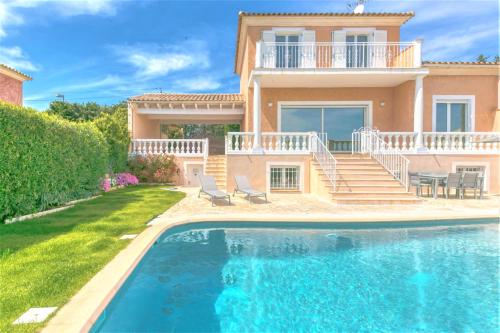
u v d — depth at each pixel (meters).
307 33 15.39
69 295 3.46
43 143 8.69
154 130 22.19
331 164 12.44
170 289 4.59
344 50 15.02
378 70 13.32
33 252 4.97
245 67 17.28
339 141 16.22
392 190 10.91
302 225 7.84
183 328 3.57
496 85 15.09
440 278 5.11
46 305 3.23
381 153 12.90
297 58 15.35
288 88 15.98
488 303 4.30
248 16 15.16
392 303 4.30
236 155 13.47
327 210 9.22
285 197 12.17
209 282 4.86
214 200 11.13
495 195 12.93
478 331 3.62
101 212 8.52
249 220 7.86
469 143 13.55
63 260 4.60
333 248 6.47
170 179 17.17
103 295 3.48
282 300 4.34
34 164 8.30
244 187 12.06
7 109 7.36
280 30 15.46
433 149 13.33
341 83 15.20
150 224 7.12
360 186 11.02
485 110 15.14
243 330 3.57
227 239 7.00
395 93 15.84
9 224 7.03
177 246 6.52
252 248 6.43
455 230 7.75
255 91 13.53
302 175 13.52
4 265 4.37
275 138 15.68
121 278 4.00
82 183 11.41
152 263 5.57
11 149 7.46
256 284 4.82
